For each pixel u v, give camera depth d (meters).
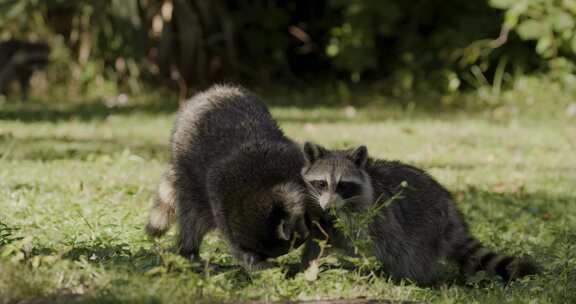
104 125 18.16
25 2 22.58
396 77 23.42
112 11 22.73
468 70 23.31
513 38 22.41
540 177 13.28
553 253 8.44
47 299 6.15
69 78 23.31
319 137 16.64
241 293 6.76
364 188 7.76
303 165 7.87
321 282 7.15
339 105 21.64
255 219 7.31
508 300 6.93
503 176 13.30
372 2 22.52
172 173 8.43
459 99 22.06
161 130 17.58
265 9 25.12
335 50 23.31
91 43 23.06
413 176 8.41
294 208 7.35
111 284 6.45
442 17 23.39
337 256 7.67
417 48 23.64
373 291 7.13
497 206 11.18
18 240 7.76
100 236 8.28
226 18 23.86
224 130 8.20
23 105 21.36
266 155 7.74
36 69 22.47
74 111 20.27
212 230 8.23
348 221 7.74
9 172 12.01
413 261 8.06
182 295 6.18
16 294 6.15
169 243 8.54
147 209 9.84
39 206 9.66
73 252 7.61
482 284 7.97
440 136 17.14
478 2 22.94
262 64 24.70
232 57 23.84
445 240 8.35
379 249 7.88
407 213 8.10
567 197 11.93
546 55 21.77
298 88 24.14
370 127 18.11
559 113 20.42
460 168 13.90
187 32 23.16
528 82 22.17
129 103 21.62
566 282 7.43
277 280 7.00
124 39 22.69
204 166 8.02
